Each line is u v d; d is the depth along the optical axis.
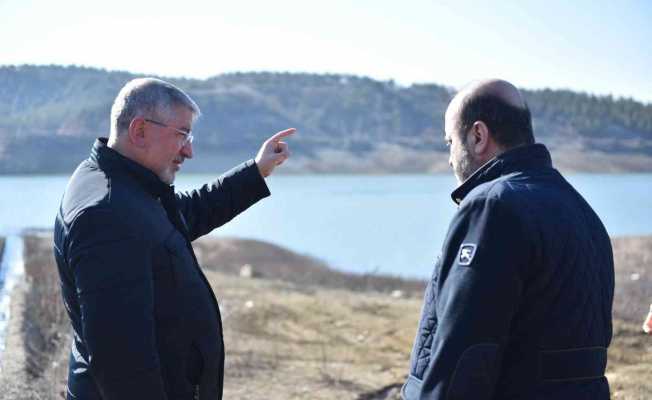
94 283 2.37
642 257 17.58
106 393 2.39
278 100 163.50
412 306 9.98
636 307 8.38
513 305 2.21
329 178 121.75
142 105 2.60
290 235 37.31
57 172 81.38
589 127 151.38
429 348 2.31
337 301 10.32
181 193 3.21
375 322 8.79
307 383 5.89
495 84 2.44
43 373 5.54
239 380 5.95
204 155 125.88
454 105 2.50
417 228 42.25
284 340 7.76
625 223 38.38
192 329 2.58
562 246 2.25
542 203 2.28
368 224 44.72
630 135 151.25
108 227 2.41
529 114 2.46
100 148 2.62
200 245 29.20
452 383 2.17
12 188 79.38
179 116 2.64
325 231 40.25
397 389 5.87
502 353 2.23
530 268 2.22
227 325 8.35
